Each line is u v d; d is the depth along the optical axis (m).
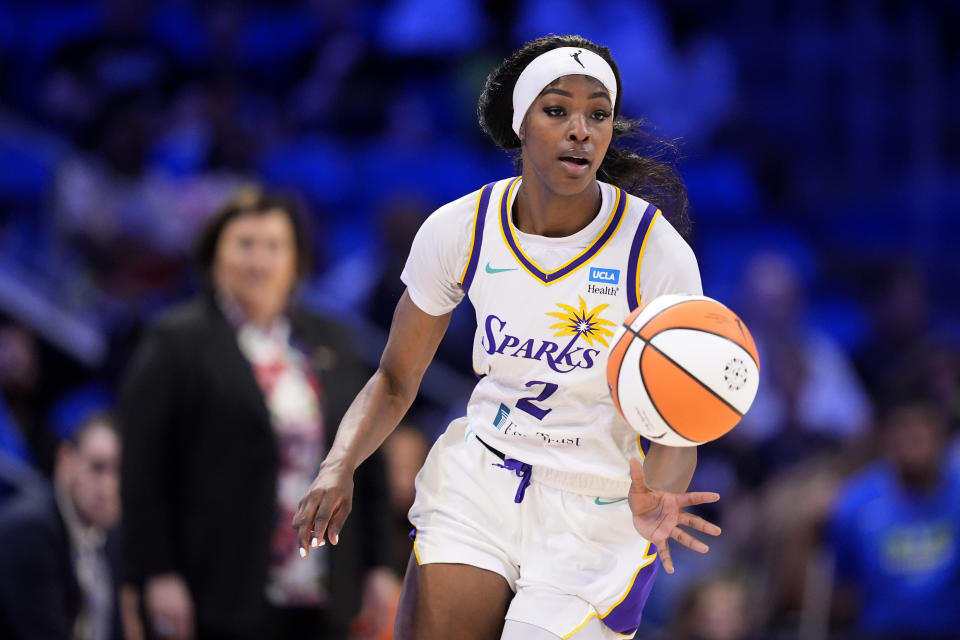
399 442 19.62
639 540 10.26
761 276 28.00
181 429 15.66
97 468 17.84
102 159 32.06
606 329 9.90
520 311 10.00
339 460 10.36
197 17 38.22
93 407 28.98
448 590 10.16
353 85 36.19
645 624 23.16
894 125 37.41
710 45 36.56
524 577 10.12
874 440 22.27
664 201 11.03
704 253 34.50
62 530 17.38
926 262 35.28
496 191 10.19
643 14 35.69
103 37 35.72
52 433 26.50
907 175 37.00
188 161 32.53
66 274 30.36
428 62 35.97
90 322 29.95
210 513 15.47
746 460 25.98
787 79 38.03
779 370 26.97
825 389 27.52
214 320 16.06
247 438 15.59
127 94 33.81
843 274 35.25
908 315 29.97
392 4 37.94
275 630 15.45
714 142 36.22
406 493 19.41
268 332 16.42
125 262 30.20
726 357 9.17
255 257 16.27
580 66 9.71
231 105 33.41
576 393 10.02
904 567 20.38
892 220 35.91
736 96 36.88
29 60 37.22
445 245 10.22
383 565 16.56
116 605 17.72
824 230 36.00
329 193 34.91
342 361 16.72
